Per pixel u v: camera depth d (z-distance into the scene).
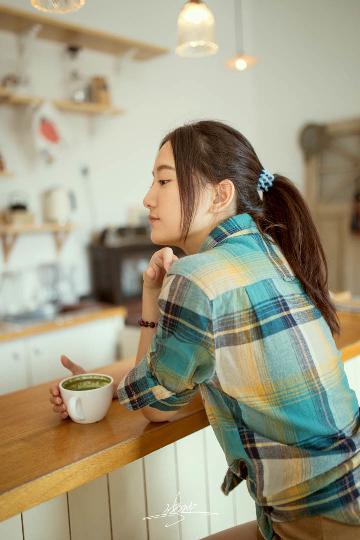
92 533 1.05
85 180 3.81
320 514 0.84
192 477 1.26
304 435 0.84
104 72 3.85
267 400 0.84
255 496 0.91
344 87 4.61
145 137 4.17
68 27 3.22
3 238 3.38
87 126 3.80
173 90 4.36
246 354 0.84
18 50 3.34
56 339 2.97
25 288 3.47
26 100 3.25
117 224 4.02
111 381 1.04
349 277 4.59
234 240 0.92
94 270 3.83
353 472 0.84
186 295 0.81
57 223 3.52
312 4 4.71
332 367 0.90
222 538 1.03
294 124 4.95
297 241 0.98
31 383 2.87
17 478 0.79
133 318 3.43
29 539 0.95
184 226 0.95
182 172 0.93
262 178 1.01
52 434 0.96
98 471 0.87
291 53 4.90
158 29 4.23
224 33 4.83
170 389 0.86
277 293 0.88
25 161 3.46
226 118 4.88
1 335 2.71
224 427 0.90
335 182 4.70
